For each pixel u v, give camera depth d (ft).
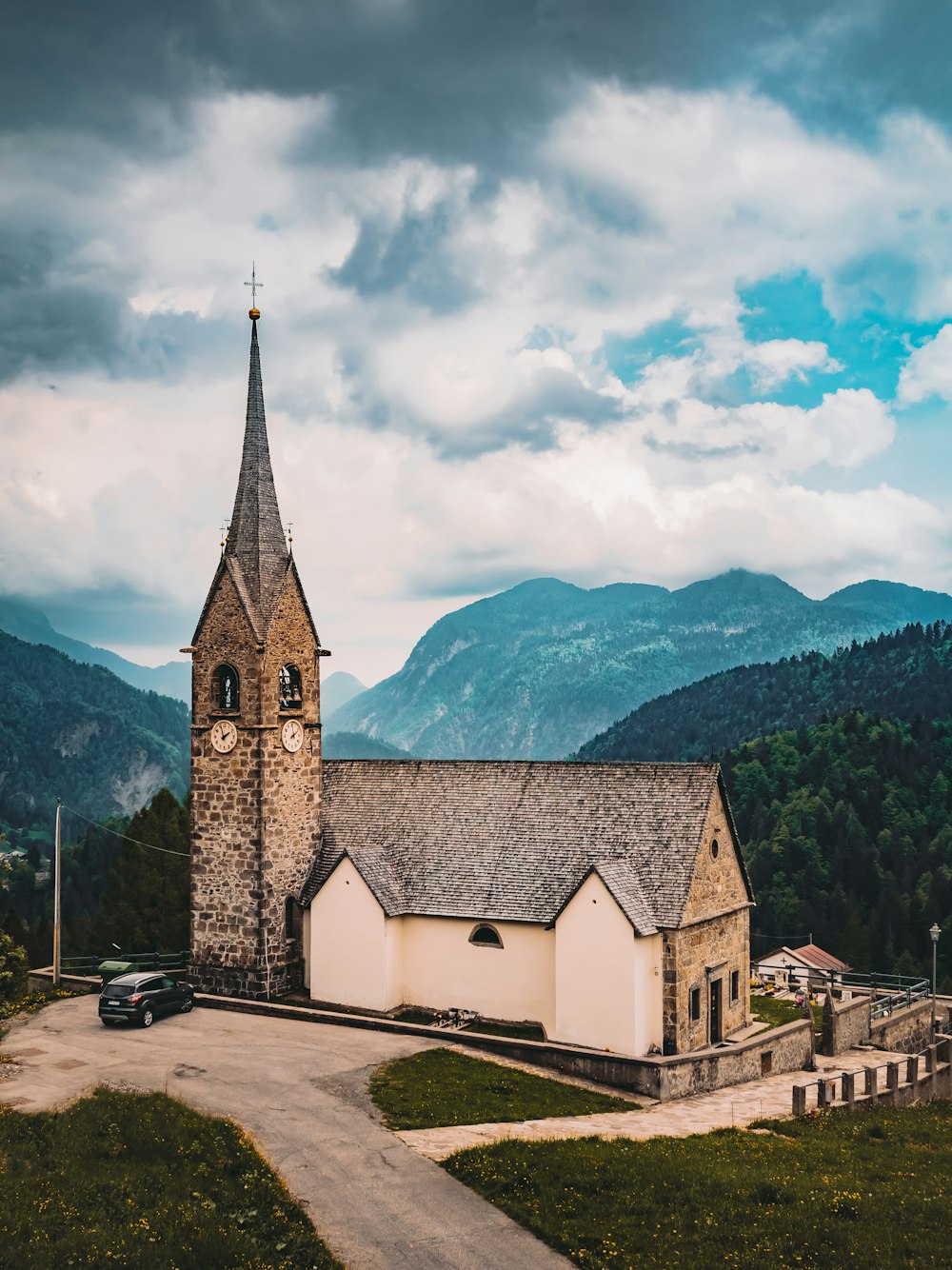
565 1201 104.73
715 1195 106.01
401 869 196.34
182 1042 164.25
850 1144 130.52
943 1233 100.22
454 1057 159.22
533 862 187.52
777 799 606.55
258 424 206.90
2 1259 84.23
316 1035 169.68
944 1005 228.22
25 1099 131.95
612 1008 167.53
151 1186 104.63
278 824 196.95
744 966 193.36
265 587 198.49
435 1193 107.76
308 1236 97.71
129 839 328.29
